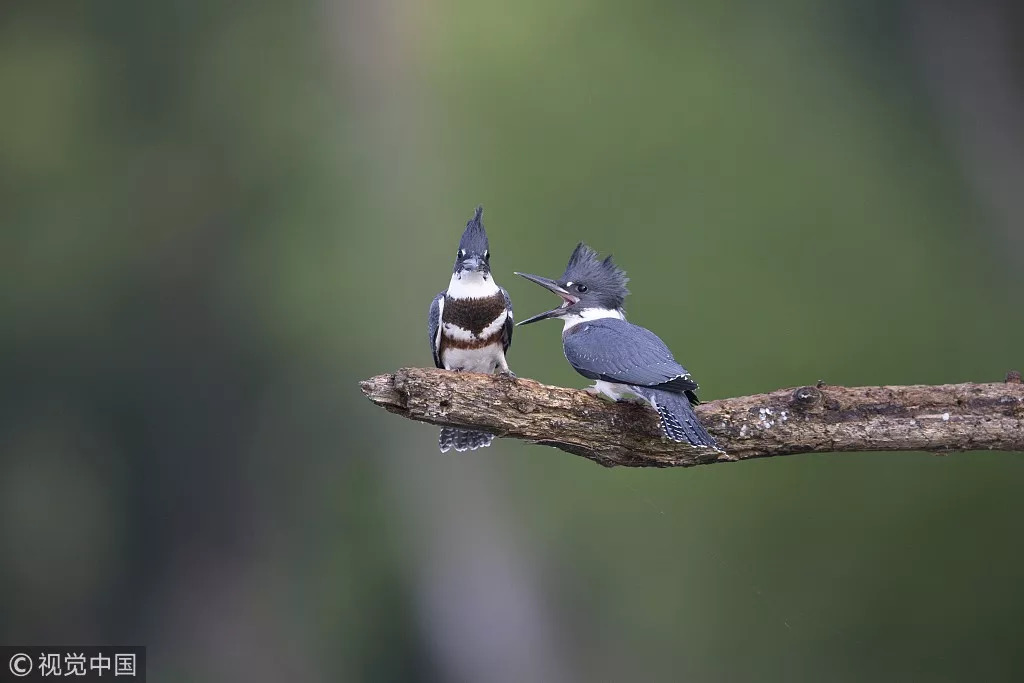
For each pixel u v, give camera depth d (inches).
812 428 236.1
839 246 690.2
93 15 835.4
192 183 789.2
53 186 782.5
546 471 601.9
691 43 768.9
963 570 528.7
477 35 773.3
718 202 700.7
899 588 530.3
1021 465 544.4
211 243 772.0
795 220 698.2
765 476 554.6
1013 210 797.9
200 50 834.2
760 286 656.4
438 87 767.1
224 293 748.0
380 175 757.3
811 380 617.6
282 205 767.1
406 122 770.8
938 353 653.3
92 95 816.9
